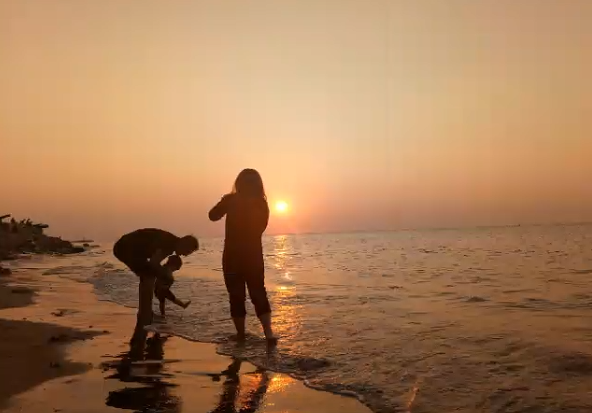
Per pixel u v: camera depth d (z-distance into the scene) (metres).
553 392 3.94
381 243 49.59
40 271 17.00
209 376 4.66
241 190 6.38
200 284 12.19
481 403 3.83
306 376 4.65
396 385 4.31
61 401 3.88
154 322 7.34
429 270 16.22
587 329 6.11
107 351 5.50
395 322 6.91
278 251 36.41
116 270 16.84
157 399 3.98
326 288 11.34
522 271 14.92
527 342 5.44
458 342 5.59
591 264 17.05
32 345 5.69
